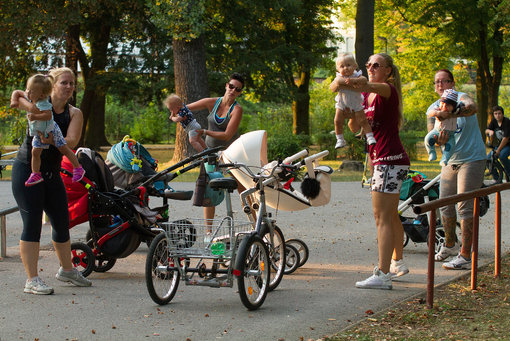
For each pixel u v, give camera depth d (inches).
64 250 249.0
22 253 239.5
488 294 236.7
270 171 243.1
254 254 222.5
